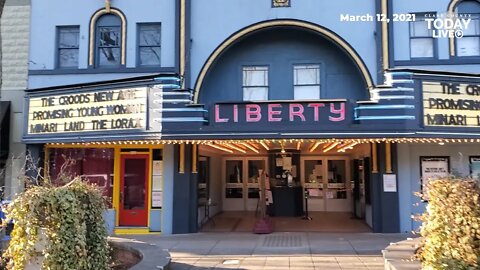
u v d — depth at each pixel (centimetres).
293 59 1499
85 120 1352
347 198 1994
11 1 1557
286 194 1872
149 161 1488
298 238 1316
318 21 1433
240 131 1233
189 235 1397
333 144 1570
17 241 621
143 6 1508
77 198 654
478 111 1232
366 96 1407
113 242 964
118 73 1490
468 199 577
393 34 1416
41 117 1420
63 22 1536
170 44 1486
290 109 1226
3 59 1534
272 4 1448
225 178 2070
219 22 1459
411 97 1203
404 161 1406
